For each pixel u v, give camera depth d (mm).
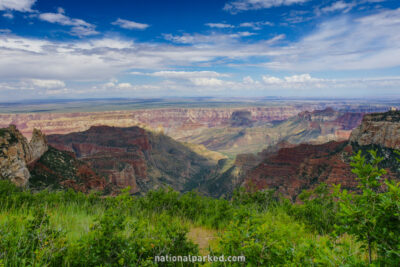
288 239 6695
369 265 4316
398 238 4258
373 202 4684
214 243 9734
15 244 6125
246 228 6543
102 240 6262
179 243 7664
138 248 6613
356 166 5008
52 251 6078
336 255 5055
